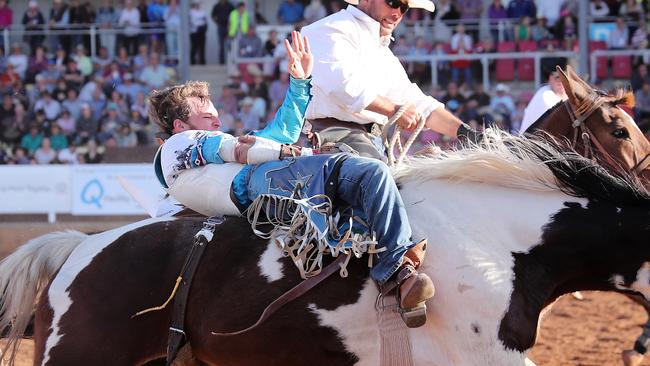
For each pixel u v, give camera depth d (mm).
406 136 23438
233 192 6875
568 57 29438
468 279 6344
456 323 6320
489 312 6305
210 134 7094
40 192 26172
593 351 12461
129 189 9695
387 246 6332
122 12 32406
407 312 6145
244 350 6512
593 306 15703
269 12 38656
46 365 6523
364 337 6387
